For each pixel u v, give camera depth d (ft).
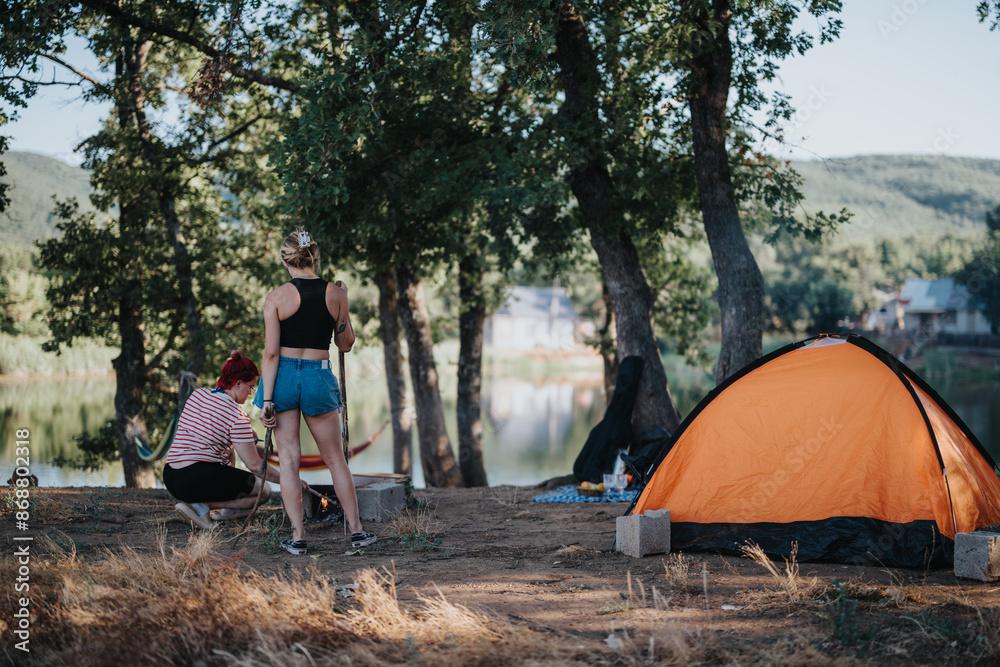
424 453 57.16
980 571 13.12
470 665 8.85
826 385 17.06
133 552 13.15
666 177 37.24
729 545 15.98
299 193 32.45
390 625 10.15
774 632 10.29
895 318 187.83
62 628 9.77
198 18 40.47
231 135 50.78
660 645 9.50
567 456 95.76
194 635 9.37
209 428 17.49
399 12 32.76
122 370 55.83
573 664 8.91
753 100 36.17
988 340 172.96
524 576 13.58
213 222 56.54
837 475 15.96
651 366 37.22
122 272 53.62
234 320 57.11
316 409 15.28
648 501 17.15
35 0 35.32
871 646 9.62
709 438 17.47
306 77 33.81
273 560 14.34
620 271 37.96
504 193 33.01
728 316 32.73
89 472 67.26
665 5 35.65
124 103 48.49
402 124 35.78
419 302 57.06
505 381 192.54
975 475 15.96
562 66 35.78
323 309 15.30
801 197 39.24
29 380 146.82
